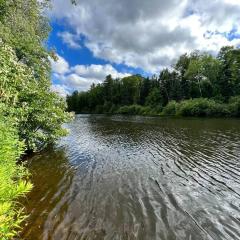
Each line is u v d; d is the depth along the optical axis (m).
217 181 11.09
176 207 8.48
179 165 13.74
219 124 35.44
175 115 64.56
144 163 14.23
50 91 16.02
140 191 9.89
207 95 68.69
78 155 16.19
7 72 9.64
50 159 14.72
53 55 19.80
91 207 8.34
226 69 65.25
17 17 15.30
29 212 7.79
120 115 79.44
